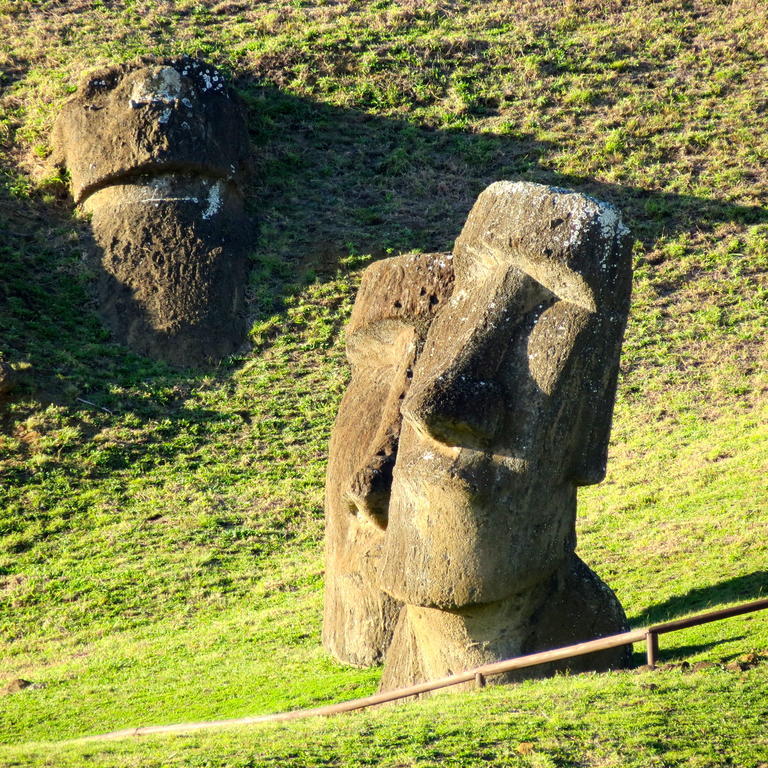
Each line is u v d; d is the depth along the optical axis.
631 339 105.88
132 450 92.62
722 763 30.64
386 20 153.00
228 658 60.50
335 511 57.00
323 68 144.38
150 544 81.69
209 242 111.00
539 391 39.38
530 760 31.58
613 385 40.53
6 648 69.25
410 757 32.59
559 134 134.25
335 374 103.19
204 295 107.56
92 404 96.81
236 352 106.31
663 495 76.19
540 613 41.25
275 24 152.88
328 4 158.75
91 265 111.19
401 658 44.25
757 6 155.50
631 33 151.38
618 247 39.66
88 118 116.81
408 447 41.09
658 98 139.75
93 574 77.81
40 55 143.25
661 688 35.84
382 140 135.38
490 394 39.19
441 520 39.88
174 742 37.88
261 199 125.50
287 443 94.88
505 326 39.94
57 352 101.75
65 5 156.88
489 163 131.38
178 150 112.69
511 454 39.34
